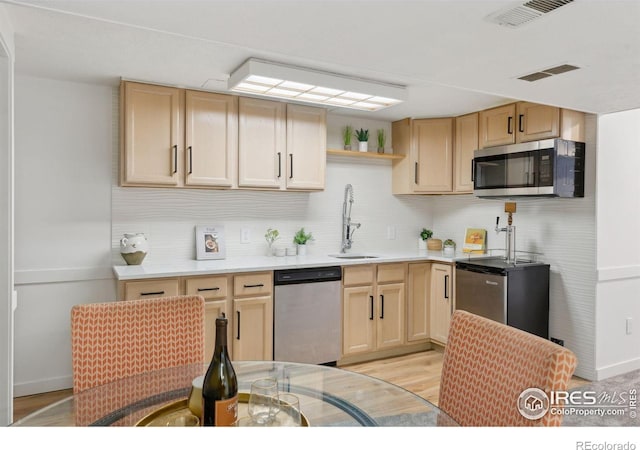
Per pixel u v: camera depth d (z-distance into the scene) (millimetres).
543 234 3744
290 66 2834
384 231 4586
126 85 3135
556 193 3252
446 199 4688
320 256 4012
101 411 1269
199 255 3629
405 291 4016
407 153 4375
